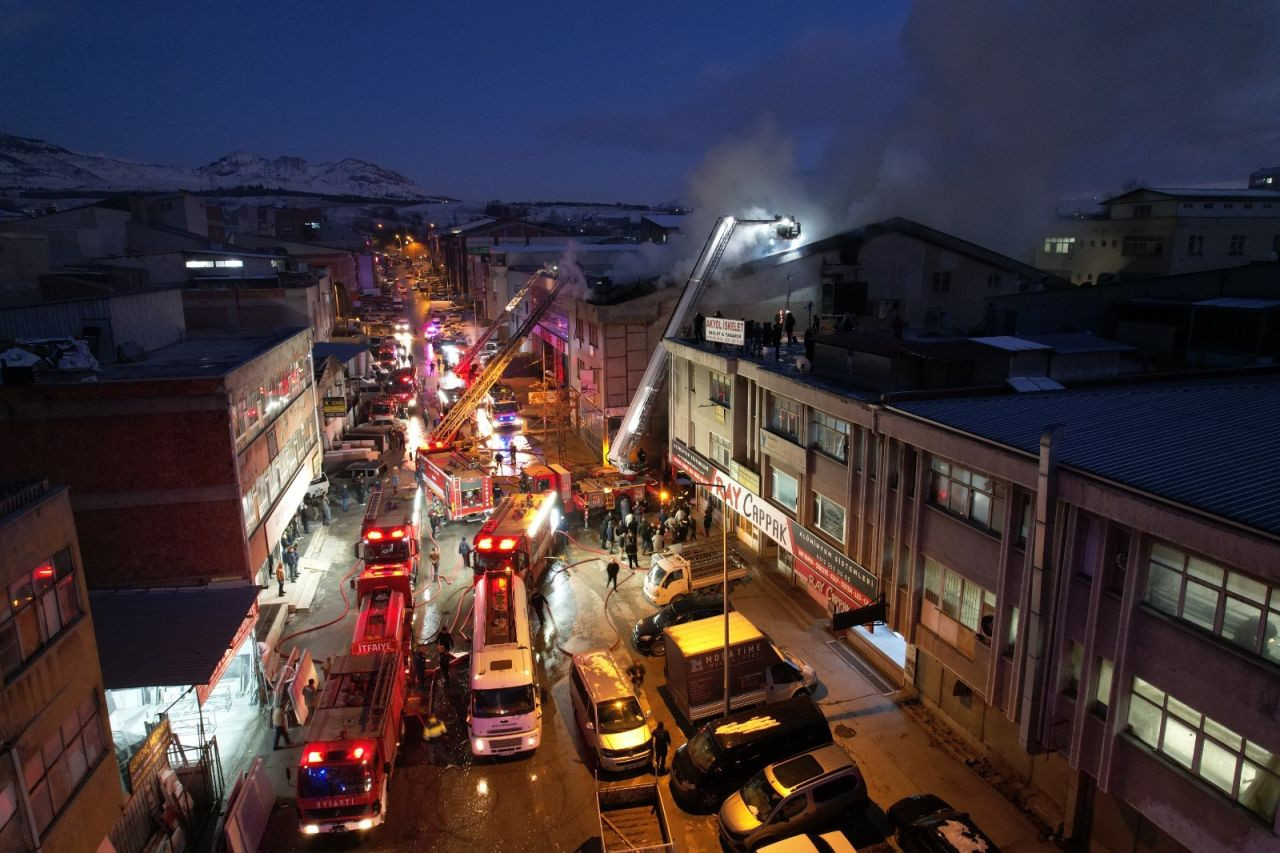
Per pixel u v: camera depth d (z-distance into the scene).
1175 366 30.91
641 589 32.69
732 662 23.44
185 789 19.25
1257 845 12.93
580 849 18.81
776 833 18.23
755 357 32.16
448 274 155.50
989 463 17.94
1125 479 14.86
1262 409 19.31
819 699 24.14
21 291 40.91
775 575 32.69
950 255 44.34
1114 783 15.62
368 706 20.66
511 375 70.69
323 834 19.08
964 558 19.58
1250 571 12.31
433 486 40.75
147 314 35.00
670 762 21.78
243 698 24.55
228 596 23.50
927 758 21.31
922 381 23.61
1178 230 56.75
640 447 45.59
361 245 165.38
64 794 14.41
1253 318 29.97
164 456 25.58
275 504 31.55
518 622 24.78
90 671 15.52
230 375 26.28
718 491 32.88
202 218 85.06
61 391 24.41
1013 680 17.81
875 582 23.09
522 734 21.67
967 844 16.94
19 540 13.62
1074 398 21.55
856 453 24.19
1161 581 14.55
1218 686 13.36
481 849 18.91
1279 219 57.75
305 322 57.16
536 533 32.28
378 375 69.25
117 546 25.75
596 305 47.44
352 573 34.09
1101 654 15.72
